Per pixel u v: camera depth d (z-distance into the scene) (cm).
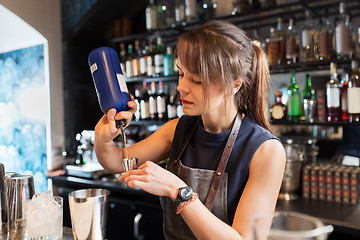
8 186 107
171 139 135
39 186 349
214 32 97
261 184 99
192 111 102
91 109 361
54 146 340
